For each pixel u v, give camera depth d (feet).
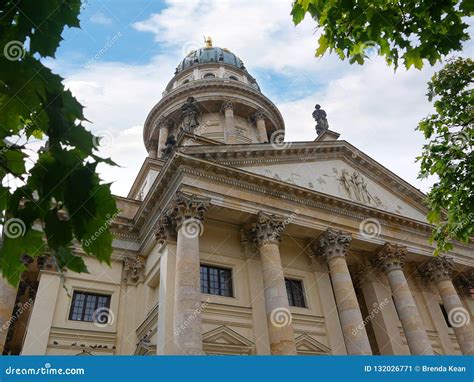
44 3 14.60
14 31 14.61
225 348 73.77
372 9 27.12
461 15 26.25
